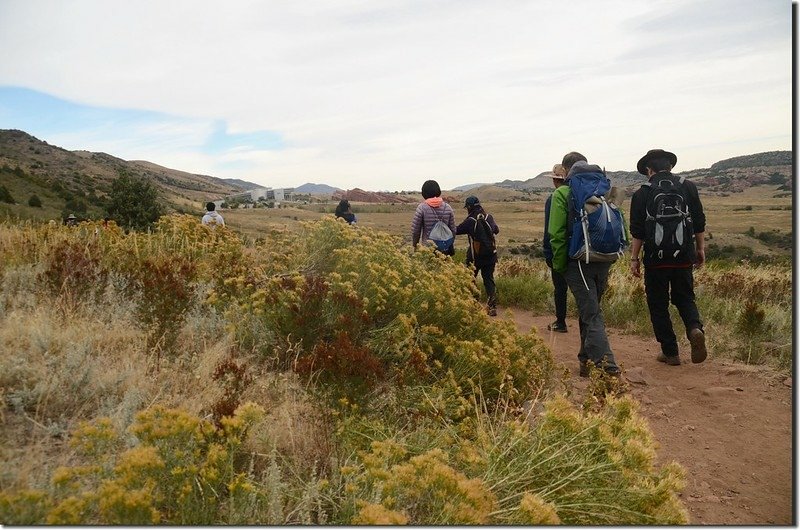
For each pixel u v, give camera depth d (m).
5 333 3.46
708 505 3.23
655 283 5.87
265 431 2.96
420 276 5.68
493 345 4.80
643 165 6.04
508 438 3.25
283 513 2.45
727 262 15.59
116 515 1.88
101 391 3.14
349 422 3.10
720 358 6.17
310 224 6.59
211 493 2.32
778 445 3.98
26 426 2.74
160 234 6.71
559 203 5.34
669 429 4.27
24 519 1.83
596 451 2.95
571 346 6.85
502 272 12.43
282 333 4.36
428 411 3.57
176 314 3.96
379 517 2.01
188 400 3.14
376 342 4.49
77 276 4.59
